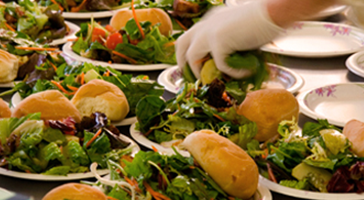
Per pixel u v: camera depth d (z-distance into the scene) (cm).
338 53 137
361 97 122
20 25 149
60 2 174
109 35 139
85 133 100
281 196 93
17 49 132
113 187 89
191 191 88
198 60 117
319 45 146
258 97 106
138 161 90
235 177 89
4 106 105
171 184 88
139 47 137
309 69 134
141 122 108
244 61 112
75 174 95
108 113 110
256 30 109
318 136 99
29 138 96
